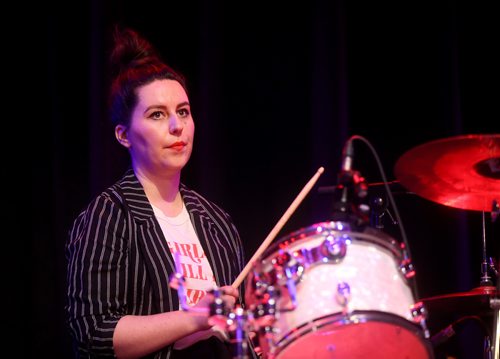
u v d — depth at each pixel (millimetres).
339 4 10117
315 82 10117
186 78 10039
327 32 10125
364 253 5441
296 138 10250
